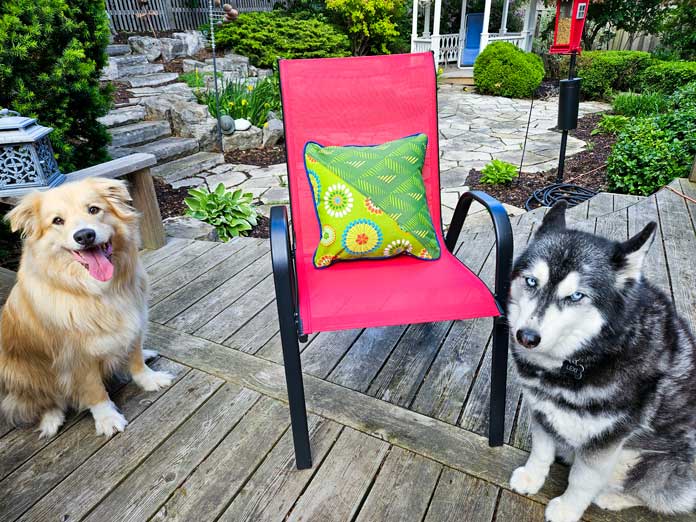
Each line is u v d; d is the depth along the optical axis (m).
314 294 1.69
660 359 1.25
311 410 1.88
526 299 1.31
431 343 2.29
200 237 3.60
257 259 3.19
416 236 1.88
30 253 1.65
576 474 1.34
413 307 1.58
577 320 1.22
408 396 1.96
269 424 1.83
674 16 9.96
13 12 2.92
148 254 3.27
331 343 2.32
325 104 2.14
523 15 13.96
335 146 2.06
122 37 8.73
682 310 2.32
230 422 1.84
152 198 3.23
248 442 1.75
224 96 6.50
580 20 3.79
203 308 2.63
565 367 1.26
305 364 2.17
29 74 3.11
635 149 4.27
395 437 1.74
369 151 1.98
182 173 5.19
